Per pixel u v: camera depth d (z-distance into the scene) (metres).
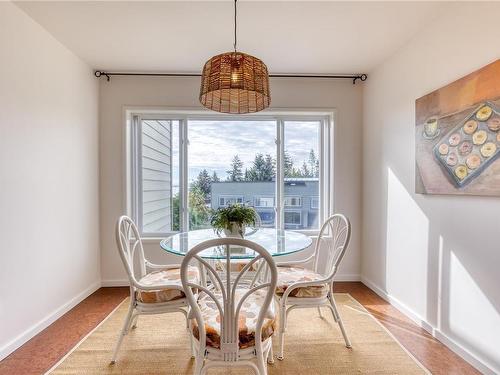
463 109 1.65
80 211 2.53
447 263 1.80
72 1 1.76
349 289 2.81
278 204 3.16
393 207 2.42
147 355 1.74
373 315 2.25
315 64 2.67
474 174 1.57
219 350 1.24
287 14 1.91
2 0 1.71
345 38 2.21
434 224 1.92
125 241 1.81
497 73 1.44
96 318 2.21
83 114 2.58
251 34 2.16
